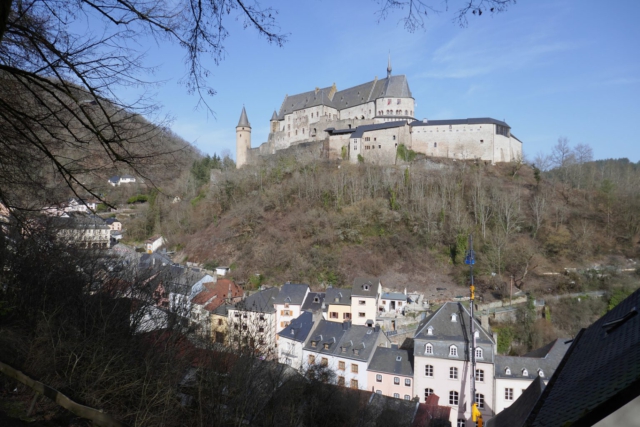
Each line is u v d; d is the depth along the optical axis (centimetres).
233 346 1538
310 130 10281
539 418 717
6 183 783
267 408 1455
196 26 645
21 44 634
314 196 7350
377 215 6638
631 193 6631
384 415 2356
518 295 5025
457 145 8338
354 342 3556
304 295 4662
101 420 514
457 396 3112
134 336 1370
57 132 697
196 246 6962
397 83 9775
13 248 1297
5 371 597
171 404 1063
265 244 6462
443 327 3288
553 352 3219
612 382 578
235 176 8438
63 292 1340
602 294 4925
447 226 6400
